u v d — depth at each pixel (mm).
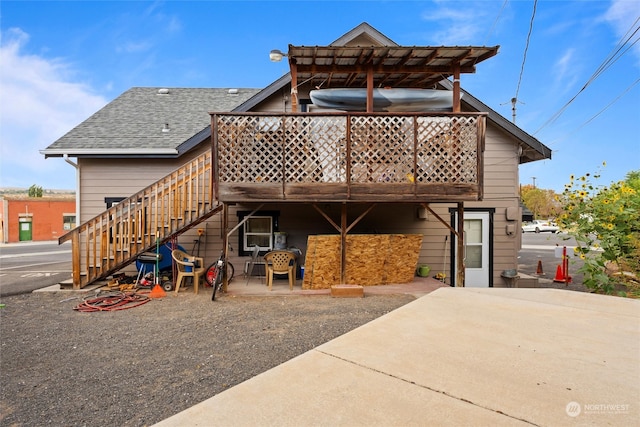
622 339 2188
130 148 8828
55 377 3662
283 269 7680
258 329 5078
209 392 3262
